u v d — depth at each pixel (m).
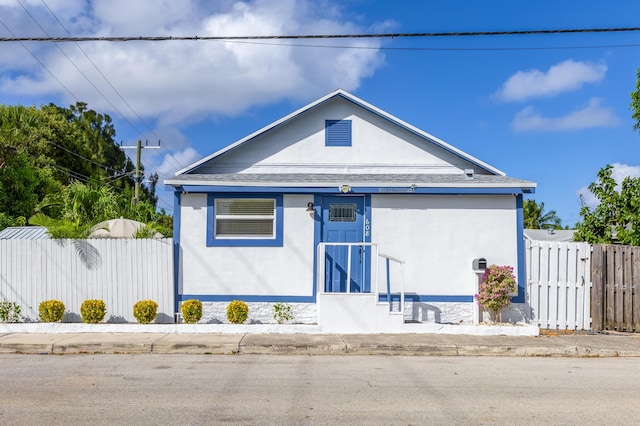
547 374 8.85
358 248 13.20
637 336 12.22
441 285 13.10
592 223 15.91
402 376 8.55
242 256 13.06
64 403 6.80
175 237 13.04
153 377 8.30
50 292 12.83
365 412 6.54
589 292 13.00
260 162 14.64
